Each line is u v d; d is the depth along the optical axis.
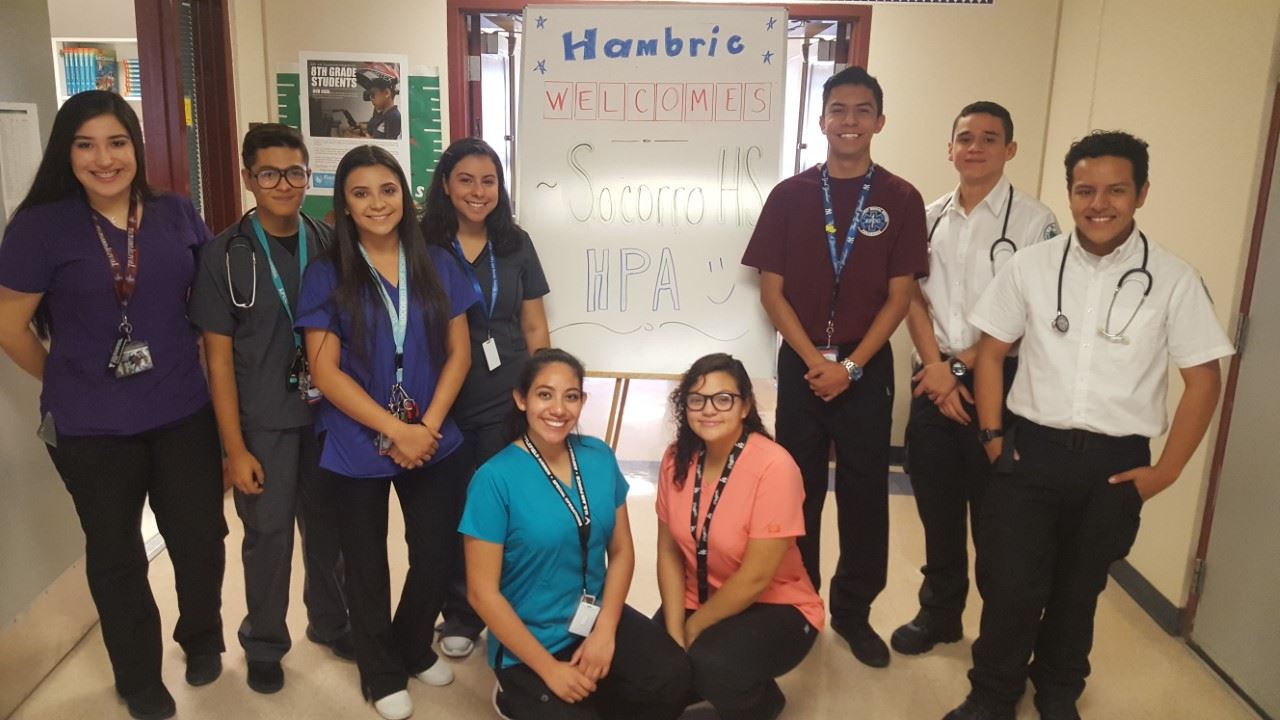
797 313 2.45
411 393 2.06
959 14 3.82
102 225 1.97
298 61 3.89
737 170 2.73
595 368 2.80
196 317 2.09
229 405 2.12
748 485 2.05
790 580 2.18
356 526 2.09
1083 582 2.07
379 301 2.02
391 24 3.86
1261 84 2.33
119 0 4.52
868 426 2.43
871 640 2.53
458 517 2.32
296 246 2.18
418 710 2.25
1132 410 1.95
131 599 2.14
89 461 2.03
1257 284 2.34
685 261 2.76
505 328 2.35
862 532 2.50
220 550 2.29
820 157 4.28
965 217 2.46
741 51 2.69
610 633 1.98
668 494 2.17
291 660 2.48
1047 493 2.03
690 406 2.03
